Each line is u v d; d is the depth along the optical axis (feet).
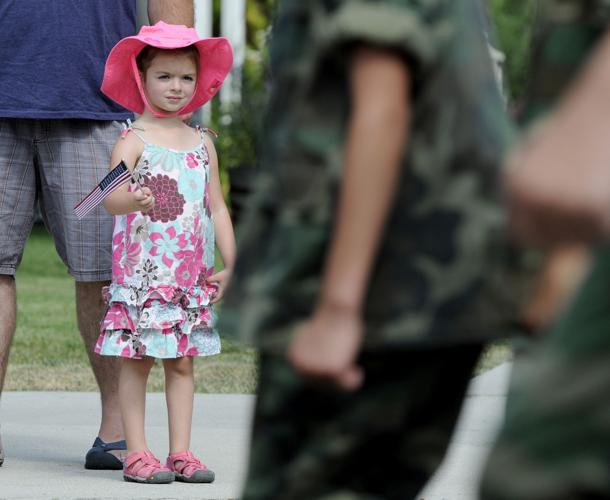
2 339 48.91
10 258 48.98
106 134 49.11
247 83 148.25
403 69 19.62
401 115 19.54
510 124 21.29
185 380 45.93
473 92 20.49
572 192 12.01
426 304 20.10
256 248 21.07
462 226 20.15
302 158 20.48
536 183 12.16
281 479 21.03
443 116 20.18
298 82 20.80
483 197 20.29
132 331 44.93
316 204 20.36
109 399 47.83
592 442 12.96
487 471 13.48
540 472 13.11
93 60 48.52
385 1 19.61
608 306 13.15
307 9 20.71
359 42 19.52
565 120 12.39
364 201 19.40
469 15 20.84
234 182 114.11
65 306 106.93
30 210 49.39
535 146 12.47
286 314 20.56
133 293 45.14
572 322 13.37
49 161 48.96
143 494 42.42
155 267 45.29
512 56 138.10
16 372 73.92
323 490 20.99
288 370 20.68
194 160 46.52
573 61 20.22
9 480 44.60
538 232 12.35
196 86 48.73
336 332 19.58
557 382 13.21
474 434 53.98
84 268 48.57
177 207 45.78
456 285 20.13
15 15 47.98
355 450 20.84
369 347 20.10
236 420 58.59
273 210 20.90
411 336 20.03
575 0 20.11
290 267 20.52
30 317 99.25
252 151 145.69
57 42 48.14
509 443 13.39
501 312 20.13
